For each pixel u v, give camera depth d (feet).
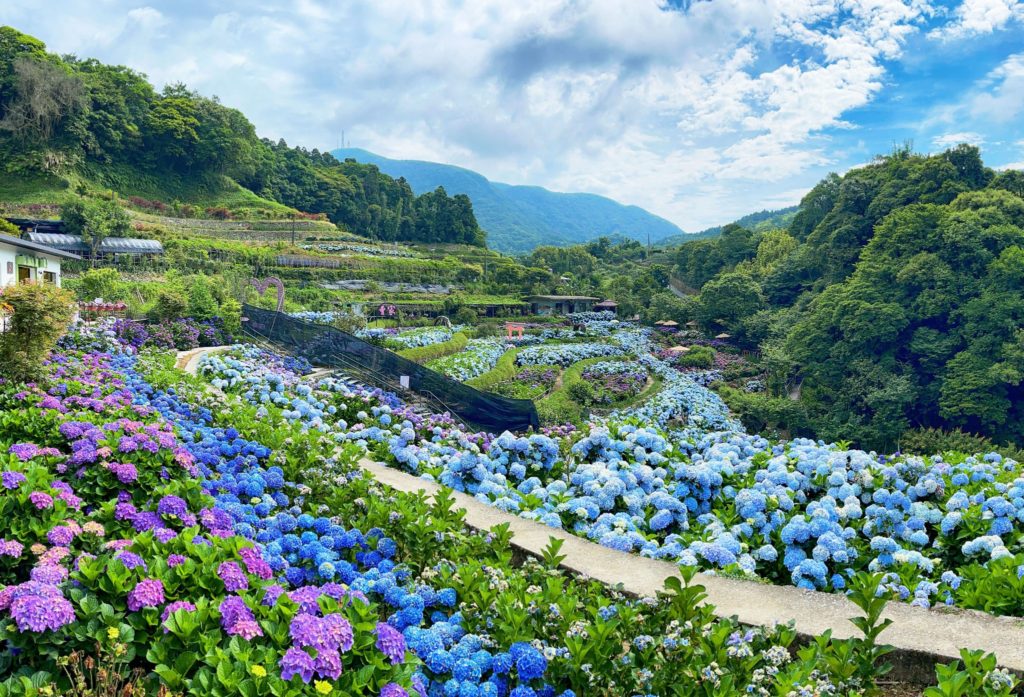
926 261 172.96
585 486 23.77
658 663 12.09
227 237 285.84
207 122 383.65
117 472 17.93
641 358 195.11
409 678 10.94
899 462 24.82
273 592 12.23
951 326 171.12
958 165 232.32
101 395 32.12
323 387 51.75
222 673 9.74
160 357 57.00
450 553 17.13
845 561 18.69
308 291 191.21
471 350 151.84
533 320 250.98
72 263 157.89
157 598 11.04
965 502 22.11
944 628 14.19
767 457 28.32
